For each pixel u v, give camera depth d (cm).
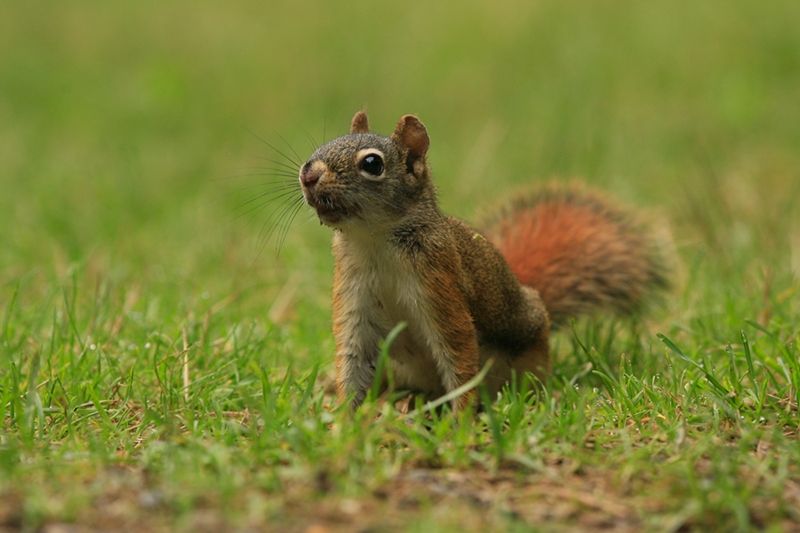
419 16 2988
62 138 2384
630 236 1290
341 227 916
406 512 621
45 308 1134
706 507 612
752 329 1101
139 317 1138
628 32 2781
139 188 1872
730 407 829
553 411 809
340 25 3047
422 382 1015
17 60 3031
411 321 947
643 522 616
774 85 2412
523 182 1828
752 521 620
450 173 1923
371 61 2706
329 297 1347
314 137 2252
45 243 1534
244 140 2314
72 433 782
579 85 2409
